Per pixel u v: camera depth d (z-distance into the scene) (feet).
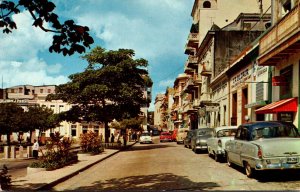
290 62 64.49
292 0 68.59
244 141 43.45
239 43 141.90
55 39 24.53
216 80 130.62
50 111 175.83
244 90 98.02
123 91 118.62
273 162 37.81
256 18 148.25
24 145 151.64
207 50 154.92
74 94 120.47
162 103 440.45
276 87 72.13
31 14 23.88
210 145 68.95
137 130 223.51
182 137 156.97
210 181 40.42
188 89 198.18
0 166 77.05
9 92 288.71
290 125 42.73
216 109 125.08
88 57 121.08
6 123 142.41
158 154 89.71
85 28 24.47
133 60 120.57
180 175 46.50
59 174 51.06
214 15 172.86
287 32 57.41
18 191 36.09
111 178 47.47
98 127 242.58
